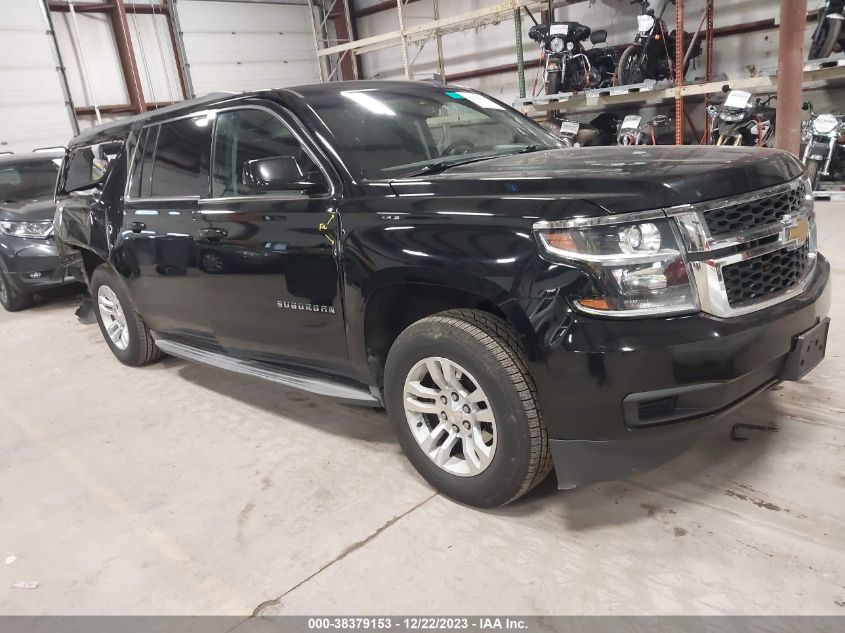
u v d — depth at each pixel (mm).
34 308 6711
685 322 1905
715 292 1942
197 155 3314
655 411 1965
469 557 2121
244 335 3197
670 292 1913
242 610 1994
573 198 1972
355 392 2771
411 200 2326
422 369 2379
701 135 10328
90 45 12938
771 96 8727
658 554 2041
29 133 12273
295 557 2223
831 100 8891
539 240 1960
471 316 2209
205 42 14250
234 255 2988
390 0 14492
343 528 2355
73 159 4625
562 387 1954
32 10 12055
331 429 3201
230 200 3045
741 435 2674
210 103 3264
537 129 3500
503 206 2086
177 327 3773
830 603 1777
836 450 2502
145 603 2076
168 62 13938
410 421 2471
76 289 7211
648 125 9352
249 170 2521
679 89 8539
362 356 2596
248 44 14906
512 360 2090
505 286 2004
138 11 13367
